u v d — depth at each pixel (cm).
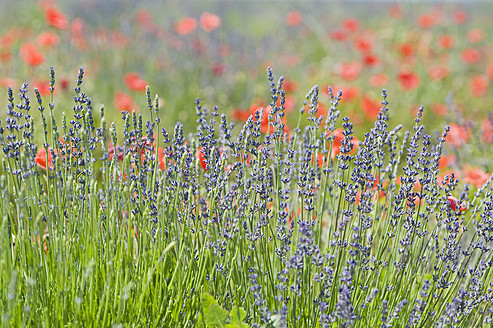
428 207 317
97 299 280
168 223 308
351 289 303
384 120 321
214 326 276
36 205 288
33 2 1644
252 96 913
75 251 291
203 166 348
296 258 272
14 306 259
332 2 2320
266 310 276
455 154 563
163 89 905
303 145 348
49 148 310
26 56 836
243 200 311
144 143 324
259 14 2028
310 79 1089
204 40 1197
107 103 830
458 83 1140
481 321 329
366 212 307
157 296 290
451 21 1825
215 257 302
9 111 292
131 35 1164
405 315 307
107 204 284
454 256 311
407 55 1207
